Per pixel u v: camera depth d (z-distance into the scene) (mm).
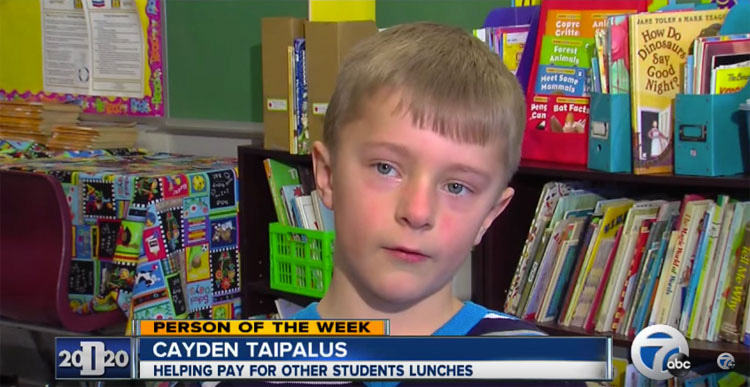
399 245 731
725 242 2209
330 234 2795
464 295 2809
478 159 744
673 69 2297
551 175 2408
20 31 4066
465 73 776
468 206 754
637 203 2383
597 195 2545
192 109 3639
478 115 748
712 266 2230
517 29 2648
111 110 3844
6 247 2777
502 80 802
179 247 2814
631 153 2328
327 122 810
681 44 2299
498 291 2611
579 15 2488
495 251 2592
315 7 2893
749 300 2172
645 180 2240
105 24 3818
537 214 2482
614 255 2385
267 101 2922
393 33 836
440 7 3008
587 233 2420
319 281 2838
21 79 4094
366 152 748
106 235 2785
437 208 736
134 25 3746
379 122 742
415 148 728
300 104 2828
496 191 787
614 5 2434
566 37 2502
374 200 742
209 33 3545
